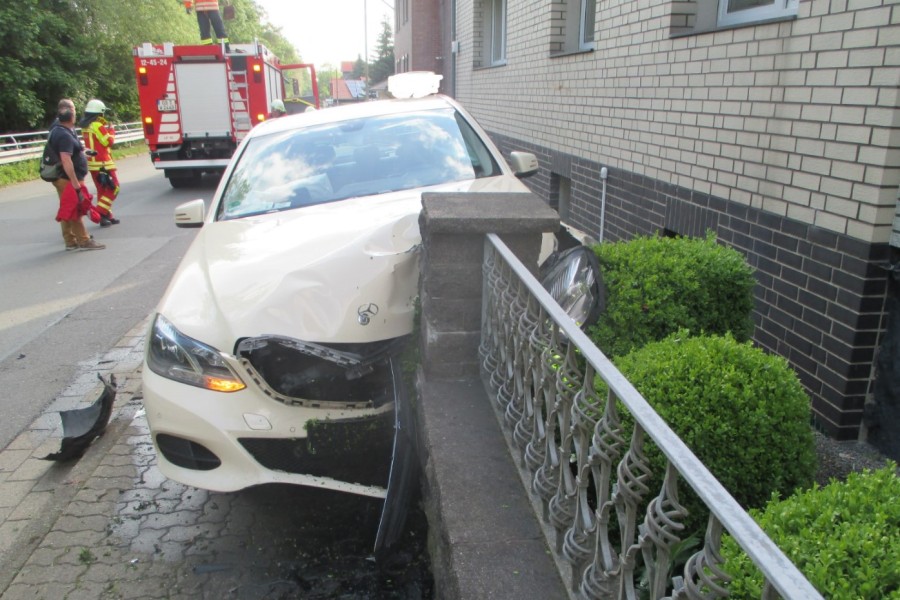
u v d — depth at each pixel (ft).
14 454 14.65
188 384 10.66
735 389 8.16
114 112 118.73
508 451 9.61
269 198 15.28
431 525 9.49
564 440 7.41
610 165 23.09
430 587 10.03
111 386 15.56
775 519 6.05
